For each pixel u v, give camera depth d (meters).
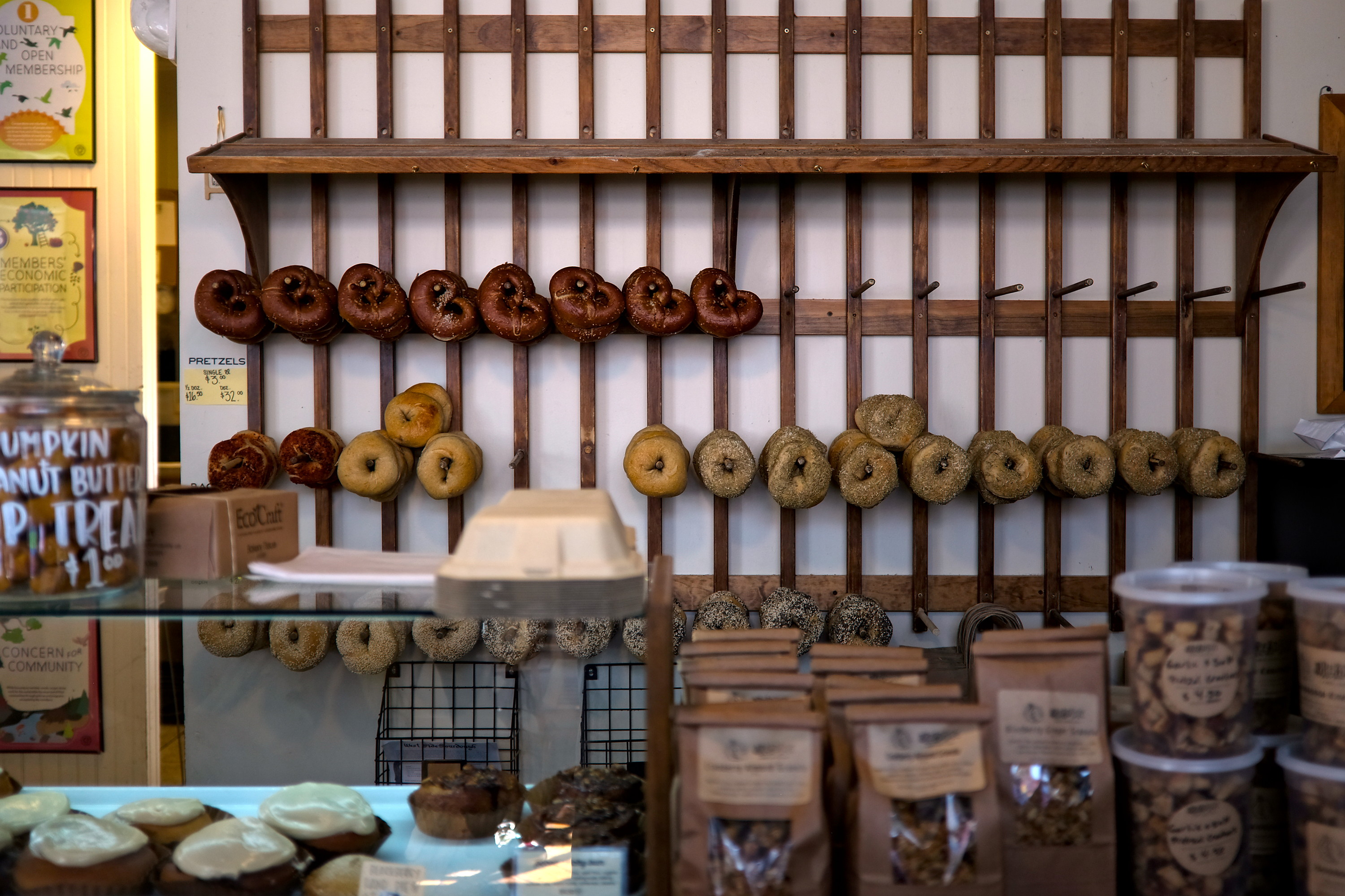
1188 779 1.12
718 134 2.56
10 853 1.28
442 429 2.49
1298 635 1.19
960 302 2.62
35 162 2.69
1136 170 2.31
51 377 1.15
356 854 1.33
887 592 2.62
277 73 2.59
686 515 2.63
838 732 1.14
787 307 2.59
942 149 2.35
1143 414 2.67
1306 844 1.15
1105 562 2.66
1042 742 1.12
